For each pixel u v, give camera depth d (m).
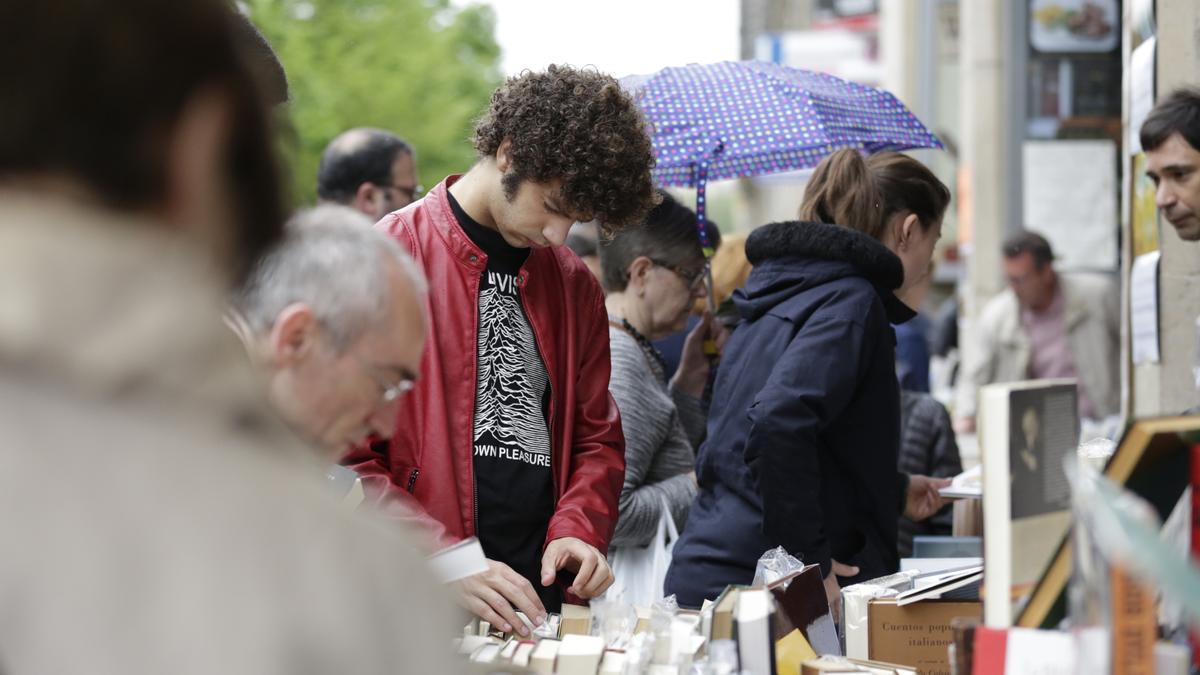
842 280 3.26
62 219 0.94
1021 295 7.73
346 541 0.98
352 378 1.62
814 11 15.26
